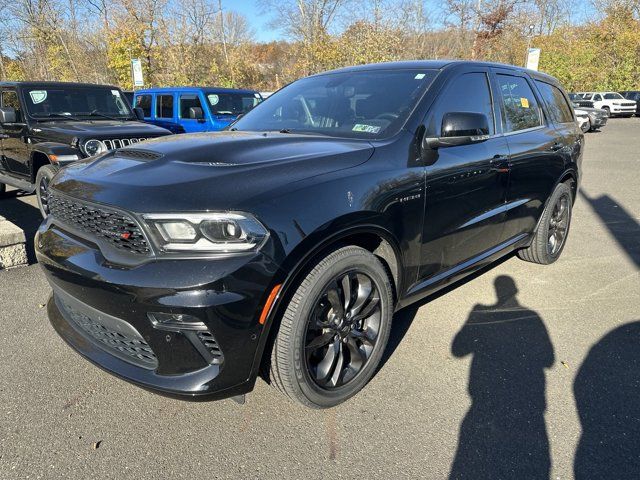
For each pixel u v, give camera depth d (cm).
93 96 747
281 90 393
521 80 408
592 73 3503
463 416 248
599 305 380
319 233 217
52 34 2495
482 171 321
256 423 242
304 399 235
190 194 202
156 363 212
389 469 213
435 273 307
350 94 326
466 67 336
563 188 452
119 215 208
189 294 192
